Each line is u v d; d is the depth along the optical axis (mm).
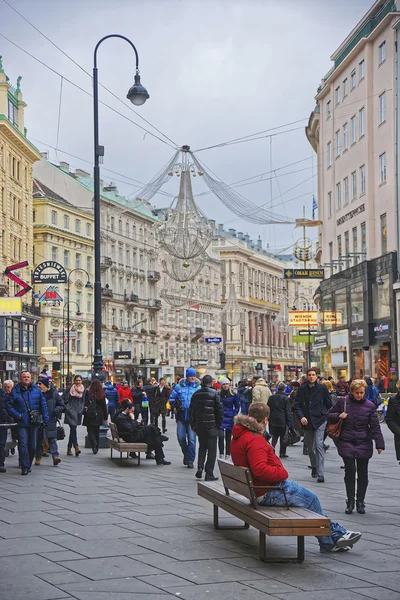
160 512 13328
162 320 115688
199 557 10070
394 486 16797
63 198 95562
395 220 48812
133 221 107562
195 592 8453
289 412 23609
